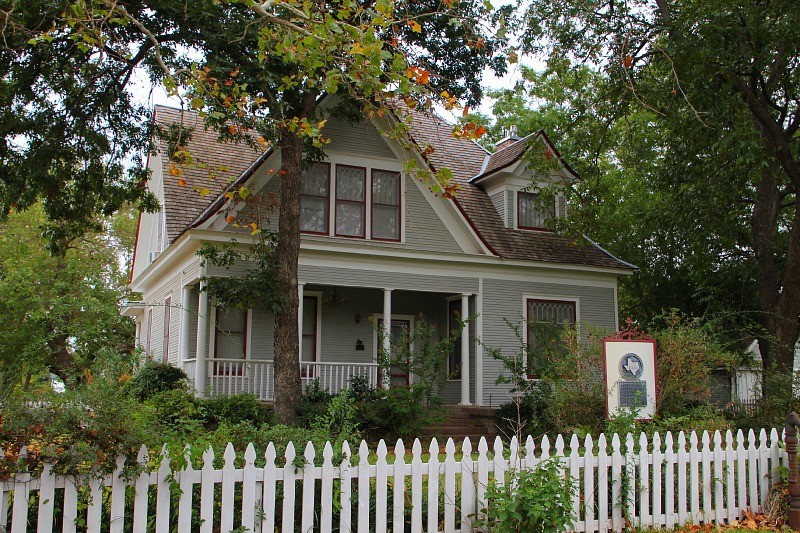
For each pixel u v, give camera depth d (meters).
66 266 28.39
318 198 18.62
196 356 17.62
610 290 22.23
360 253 18.50
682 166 18.05
